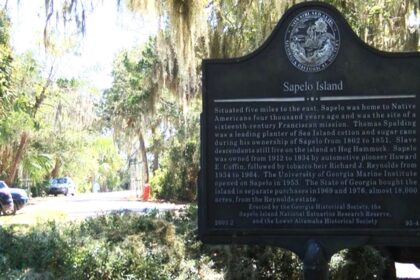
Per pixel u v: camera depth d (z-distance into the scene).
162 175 36.19
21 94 26.50
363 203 4.80
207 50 12.66
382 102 4.84
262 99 4.99
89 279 6.09
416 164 4.77
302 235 4.84
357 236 4.77
